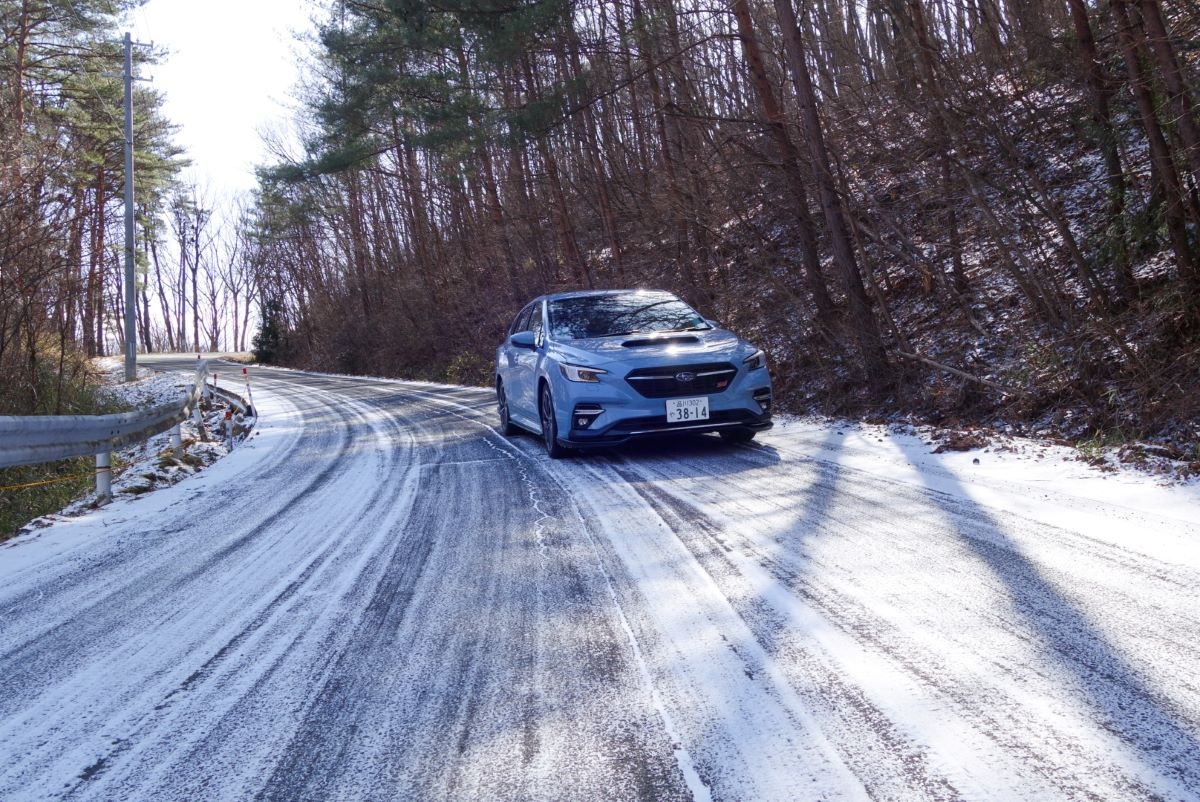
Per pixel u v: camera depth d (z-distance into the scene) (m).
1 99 17.77
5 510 8.53
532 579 4.08
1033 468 5.73
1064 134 10.07
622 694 2.70
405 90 21.05
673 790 2.10
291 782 2.29
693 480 6.31
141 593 4.41
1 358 12.64
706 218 14.19
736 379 7.31
